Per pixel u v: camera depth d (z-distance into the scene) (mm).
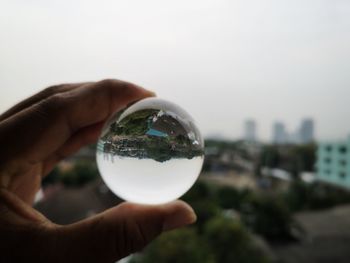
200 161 157
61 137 188
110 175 149
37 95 203
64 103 185
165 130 145
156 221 156
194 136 153
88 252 145
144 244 156
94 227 149
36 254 141
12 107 201
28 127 169
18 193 189
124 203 162
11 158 164
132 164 141
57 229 147
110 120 164
